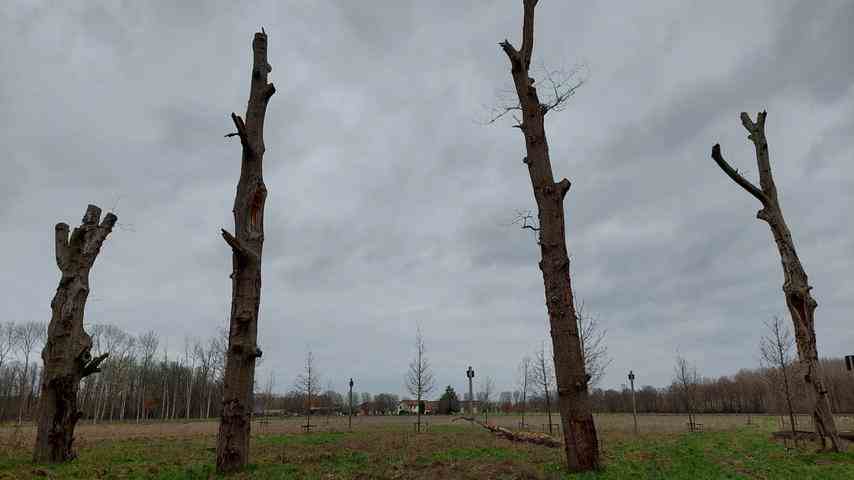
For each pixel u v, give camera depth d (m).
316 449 18.16
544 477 9.42
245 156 12.69
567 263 10.59
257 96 13.08
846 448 13.82
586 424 10.02
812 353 14.16
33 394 72.56
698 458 13.35
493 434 26.53
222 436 11.44
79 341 15.68
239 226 12.34
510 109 11.92
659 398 77.19
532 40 11.76
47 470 12.62
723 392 72.50
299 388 37.72
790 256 14.81
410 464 12.14
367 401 92.12
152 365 87.69
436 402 79.31
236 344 11.75
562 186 10.95
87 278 16.33
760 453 14.41
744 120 16.14
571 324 10.33
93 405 75.75
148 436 27.70
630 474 9.96
